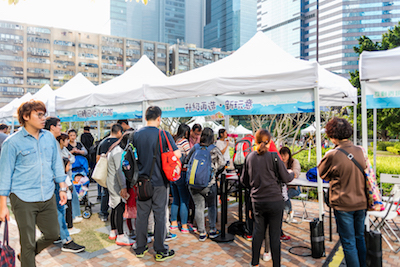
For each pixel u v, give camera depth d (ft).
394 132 65.21
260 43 17.79
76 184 18.38
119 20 474.49
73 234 16.16
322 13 379.96
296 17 418.31
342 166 9.71
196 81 15.97
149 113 12.54
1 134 22.07
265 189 10.79
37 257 12.99
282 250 13.78
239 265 12.17
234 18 462.60
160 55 288.71
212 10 505.25
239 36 456.86
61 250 13.71
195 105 16.52
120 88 21.31
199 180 13.70
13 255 8.95
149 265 12.17
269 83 13.91
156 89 17.70
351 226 9.77
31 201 9.09
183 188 16.26
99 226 17.69
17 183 8.99
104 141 16.29
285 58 15.60
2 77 221.66
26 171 9.07
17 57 226.79
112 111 20.77
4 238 8.87
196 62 307.37
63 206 13.42
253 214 12.50
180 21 527.40
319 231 12.82
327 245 14.42
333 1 363.76
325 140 62.49
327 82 15.16
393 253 13.52
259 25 482.69
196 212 14.98
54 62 241.14
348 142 10.07
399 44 62.80
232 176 16.89
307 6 410.31
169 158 12.09
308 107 13.28
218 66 17.20
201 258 12.90
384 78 12.91
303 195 19.10
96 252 13.56
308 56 413.80
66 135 14.98
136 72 23.82
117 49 267.59
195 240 15.24
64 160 14.93
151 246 14.32
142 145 12.06
